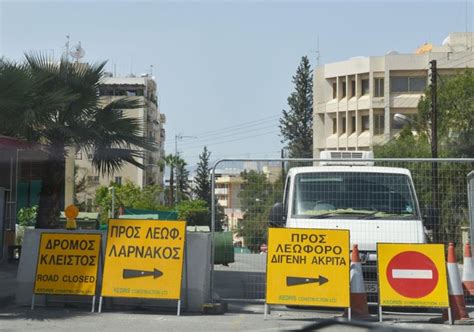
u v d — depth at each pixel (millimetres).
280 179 12422
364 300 10531
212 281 11344
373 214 11547
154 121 83375
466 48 63500
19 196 24422
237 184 12547
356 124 63625
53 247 11164
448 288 10289
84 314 10656
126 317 10453
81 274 10992
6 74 14703
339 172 11984
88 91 17297
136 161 18922
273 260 10422
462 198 12406
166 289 10680
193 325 9852
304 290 10305
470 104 36625
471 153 36062
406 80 61438
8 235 18438
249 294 12289
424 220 12430
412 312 11203
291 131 71812
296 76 72500
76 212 14195
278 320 10281
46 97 15906
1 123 15508
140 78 79188
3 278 14500
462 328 9836
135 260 10828
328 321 5363
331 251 10406
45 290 11008
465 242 12125
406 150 39156
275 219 11930
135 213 29438
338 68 65812
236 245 13008
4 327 9594
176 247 10820
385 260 10383
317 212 11648
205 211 46406
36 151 17562
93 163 18281
